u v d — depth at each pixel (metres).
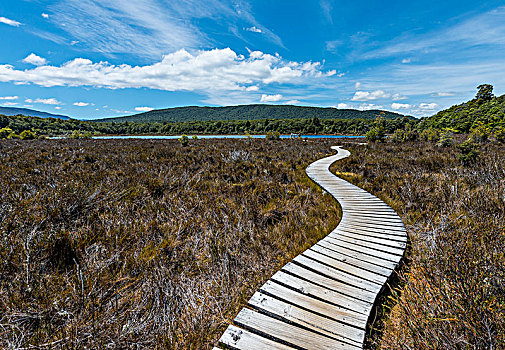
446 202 5.00
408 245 3.63
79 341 1.75
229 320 2.24
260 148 17.23
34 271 2.45
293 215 4.69
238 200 5.30
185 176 6.61
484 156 10.30
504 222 3.31
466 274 1.96
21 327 1.87
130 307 2.21
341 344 1.82
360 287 2.49
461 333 1.54
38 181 5.87
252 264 3.20
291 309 2.16
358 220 4.57
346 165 10.74
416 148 16.33
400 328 1.87
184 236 3.69
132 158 10.39
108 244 3.16
